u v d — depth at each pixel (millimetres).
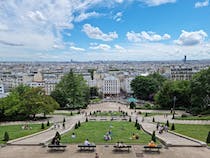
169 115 134500
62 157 49281
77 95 179125
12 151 53656
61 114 145875
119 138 66500
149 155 50312
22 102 126438
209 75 137750
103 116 134500
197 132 79375
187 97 161375
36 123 112375
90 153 51625
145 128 88000
